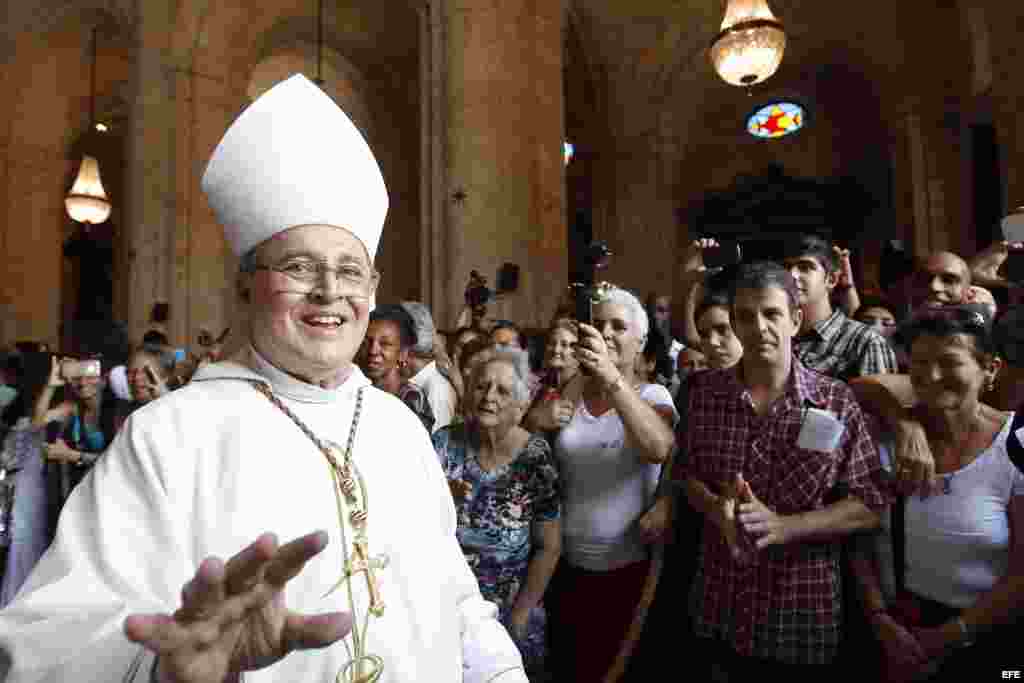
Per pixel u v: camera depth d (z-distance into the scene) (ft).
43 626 2.93
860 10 52.01
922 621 7.00
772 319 7.31
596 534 8.54
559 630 8.73
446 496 4.62
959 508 6.98
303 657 3.50
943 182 45.44
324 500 3.78
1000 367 7.82
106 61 49.47
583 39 53.21
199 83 38.75
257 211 3.92
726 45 24.14
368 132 52.34
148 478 3.44
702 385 8.02
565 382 9.43
